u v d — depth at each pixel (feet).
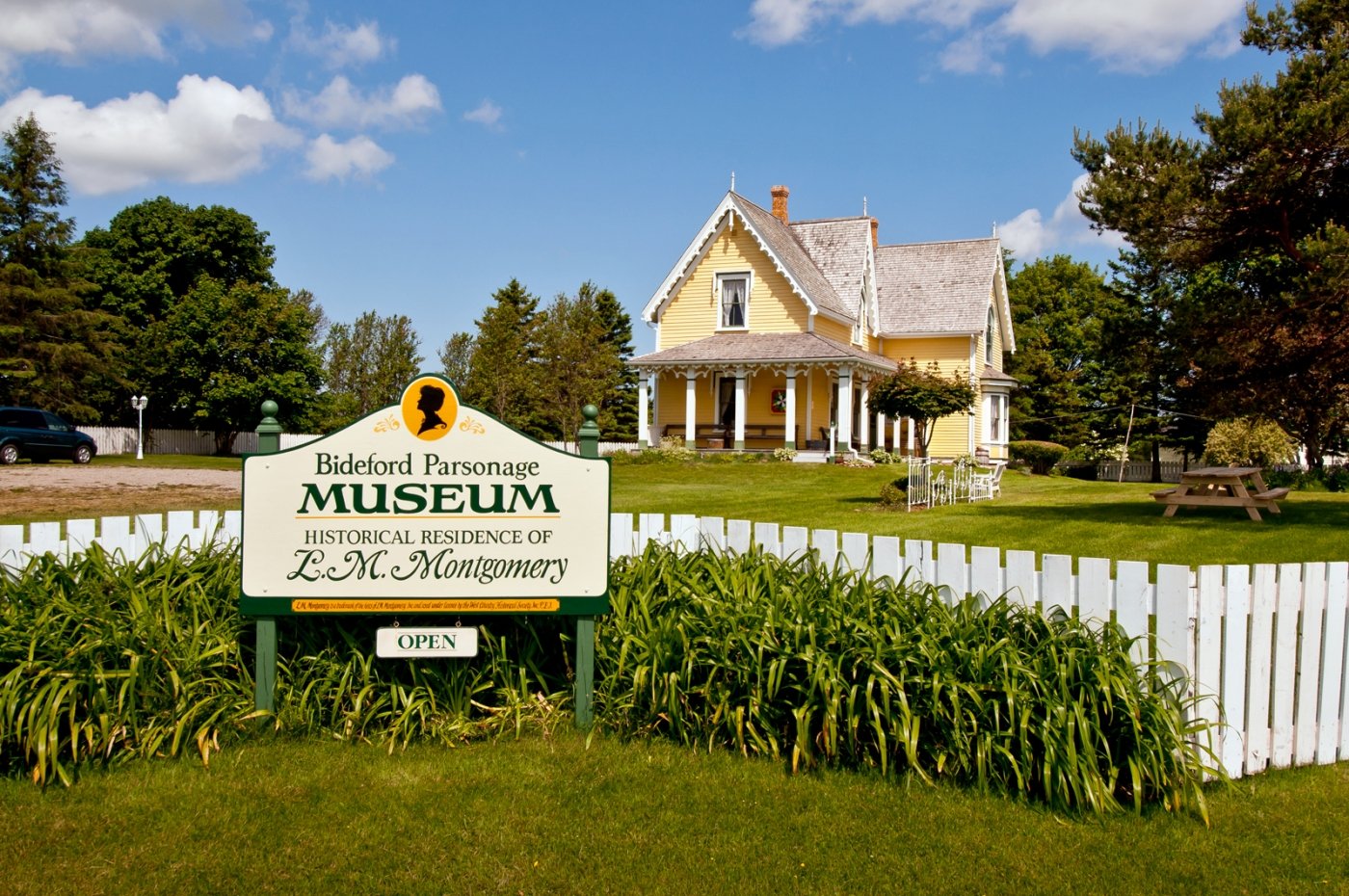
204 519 23.66
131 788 14.97
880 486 73.56
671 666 17.58
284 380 151.33
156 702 16.48
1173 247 48.14
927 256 135.85
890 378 70.13
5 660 15.83
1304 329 49.57
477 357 183.11
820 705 16.28
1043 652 16.30
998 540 40.16
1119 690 15.07
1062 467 140.46
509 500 17.60
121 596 18.28
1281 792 16.08
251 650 18.20
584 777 15.87
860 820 14.49
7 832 13.61
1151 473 139.44
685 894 12.55
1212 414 56.90
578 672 17.79
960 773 15.80
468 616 18.81
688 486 74.38
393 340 181.88
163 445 161.27
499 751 16.80
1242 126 43.91
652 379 110.83
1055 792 15.10
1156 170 46.73
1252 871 13.30
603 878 12.90
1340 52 44.68
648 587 19.81
